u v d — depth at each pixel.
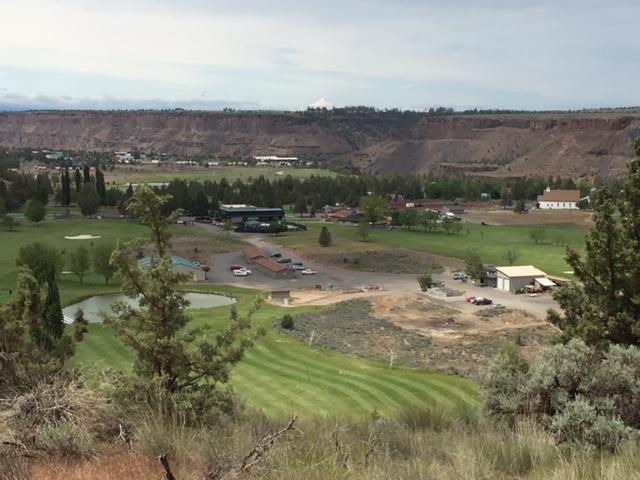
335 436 9.62
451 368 49.59
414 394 37.78
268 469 7.36
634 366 11.69
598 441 9.67
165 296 13.95
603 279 18.97
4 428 8.61
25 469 7.49
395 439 10.14
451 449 9.07
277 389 38.50
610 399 11.19
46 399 9.73
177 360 13.49
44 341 17.94
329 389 38.69
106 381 11.38
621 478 7.27
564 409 10.78
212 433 9.76
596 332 17.62
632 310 18.38
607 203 19.27
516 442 8.99
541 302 86.50
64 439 8.42
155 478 7.34
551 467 8.18
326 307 78.81
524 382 12.24
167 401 11.95
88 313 70.12
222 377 13.79
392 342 61.41
